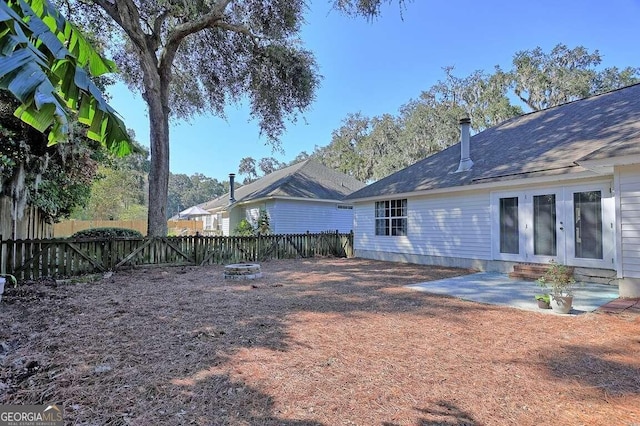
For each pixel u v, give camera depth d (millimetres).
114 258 9367
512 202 8953
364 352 3547
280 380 2875
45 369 2986
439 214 10922
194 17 11422
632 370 3125
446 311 5227
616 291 6492
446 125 29688
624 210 5930
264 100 14078
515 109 26500
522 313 5113
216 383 2801
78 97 2559
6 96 6148
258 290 6867
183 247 10883
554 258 8016
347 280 8172
